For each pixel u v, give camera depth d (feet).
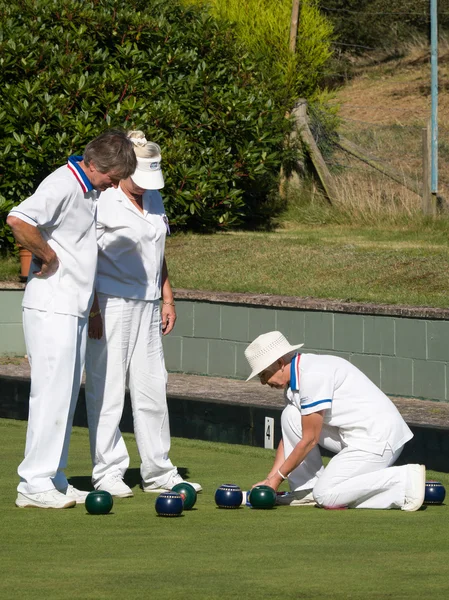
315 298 90.33
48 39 119.03
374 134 178.50
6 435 74.08
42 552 39.55
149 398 54.65
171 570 36.24
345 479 49.96
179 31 126.62
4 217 111.45
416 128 180.14
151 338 54.65
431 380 81.10
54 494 49.62
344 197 131.75
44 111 112.37
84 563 37.47
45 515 47.73
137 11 128.26
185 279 101.71
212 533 43.50
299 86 144.46
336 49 224.94
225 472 60.85
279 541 41.83
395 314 82.64
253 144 122.72
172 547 40.50
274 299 89.71
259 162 122.62
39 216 47.73
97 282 53.21
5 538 42.37
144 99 117.39
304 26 144.56
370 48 233.76
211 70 126.41
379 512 49.08
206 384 88.89
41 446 49.73
